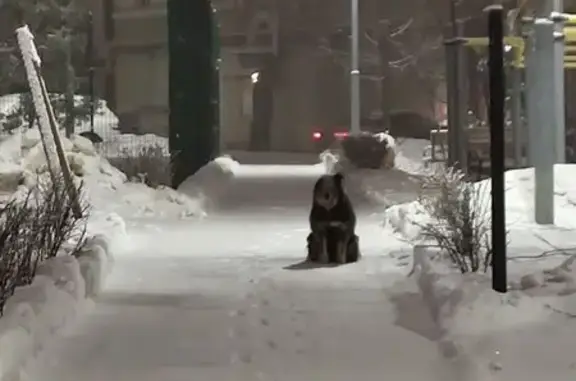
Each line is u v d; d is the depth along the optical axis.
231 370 18.98
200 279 29.73
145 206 48.97
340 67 150.50
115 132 95.06
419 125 135.12
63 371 18.88
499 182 23.14
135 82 139.00
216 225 45.69
